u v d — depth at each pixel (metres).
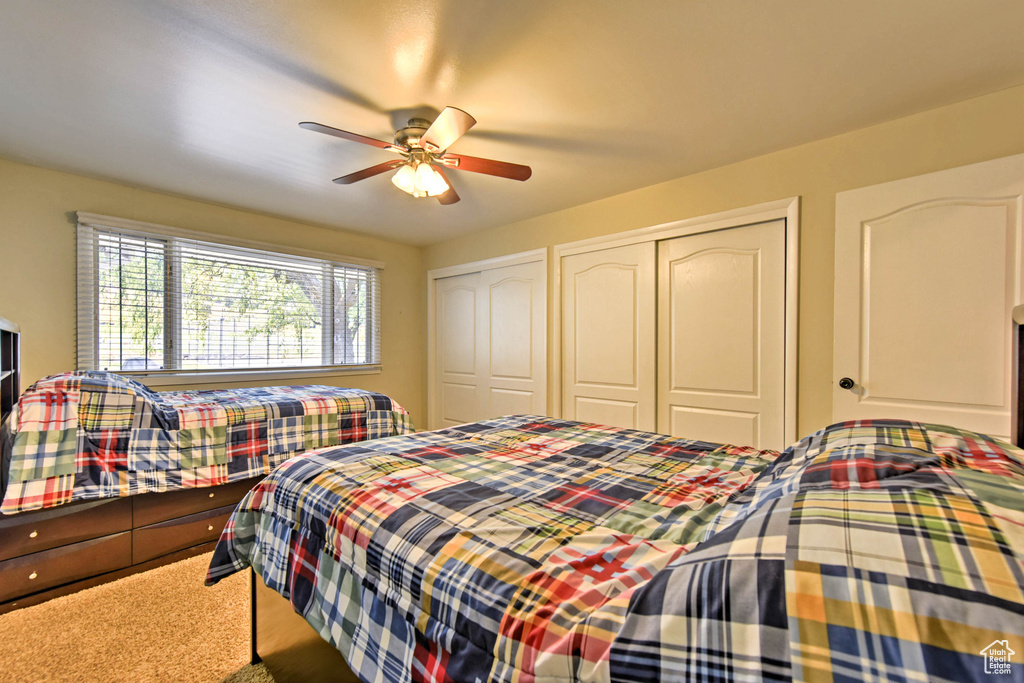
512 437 1.80
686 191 2.79
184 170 2.64
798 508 0.62
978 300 1.90
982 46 1.58
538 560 0.81
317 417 2.54
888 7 1.40
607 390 3.24
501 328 3.96
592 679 0.57
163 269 3.06
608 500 1.10
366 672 0.88
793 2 1.37
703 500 1.08
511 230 3.84
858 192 2.18
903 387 2.08
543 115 2.04
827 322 2.29
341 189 2.97
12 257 2.52
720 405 2.72
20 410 1.74
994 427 1.87
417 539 0.91
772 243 2.51
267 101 1.90
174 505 2.09
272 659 1.36
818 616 0.48
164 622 1.64
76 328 2.71
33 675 1.37
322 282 3.94
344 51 1.58
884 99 1.92
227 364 3.36
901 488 0.61
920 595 0.45
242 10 1.38
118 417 1.93
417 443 1.67
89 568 1.86
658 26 1.47
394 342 4.46
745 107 1.98
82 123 2.08
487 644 0.70
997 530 0.49
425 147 1.97
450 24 1.45
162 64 1.65
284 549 1.21
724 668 0.50
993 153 1.88
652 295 2.99
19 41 1.51
